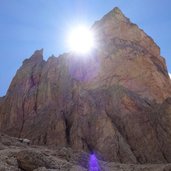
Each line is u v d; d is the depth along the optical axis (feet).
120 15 236.22
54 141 157.07
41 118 184.55
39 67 228.63
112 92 181.06
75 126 160.35
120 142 146.00
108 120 157.58
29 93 209.26
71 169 76.74
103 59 207.72
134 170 91.66
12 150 94.99
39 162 73.77
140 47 219.82
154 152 146.51
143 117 164.25
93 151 143.23
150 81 200.03
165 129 156.56
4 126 199.82
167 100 169.99
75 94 185.78
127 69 202.08
